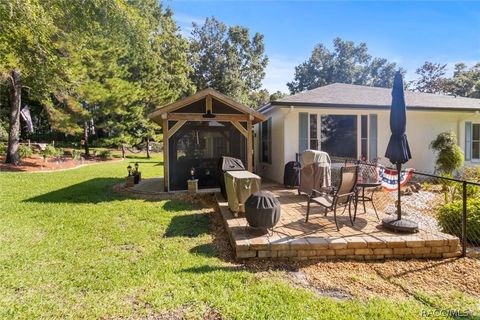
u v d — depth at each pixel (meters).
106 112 19.02
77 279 3.46
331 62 43.28
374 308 2.83
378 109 9.53
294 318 2.65
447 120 11.12
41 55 10.47
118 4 10.70
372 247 4.12
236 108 8.74
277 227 4.87
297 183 8.98
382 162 10.21
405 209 7.00
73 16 10.20
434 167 10.98
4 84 15.03
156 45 26.08
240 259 4.05
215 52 36.25
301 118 9.73
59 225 5.58
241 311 2.76
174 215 6.31
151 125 23.17
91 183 10.53
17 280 3.42
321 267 3.85
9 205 7.07
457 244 4.22
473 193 7.11
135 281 3.38
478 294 3.16
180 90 29.58
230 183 5.92
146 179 11.53
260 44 37.44
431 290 3.25
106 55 18.28
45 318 2.71
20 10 7.24
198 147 9.08
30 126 20.75
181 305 2.88
